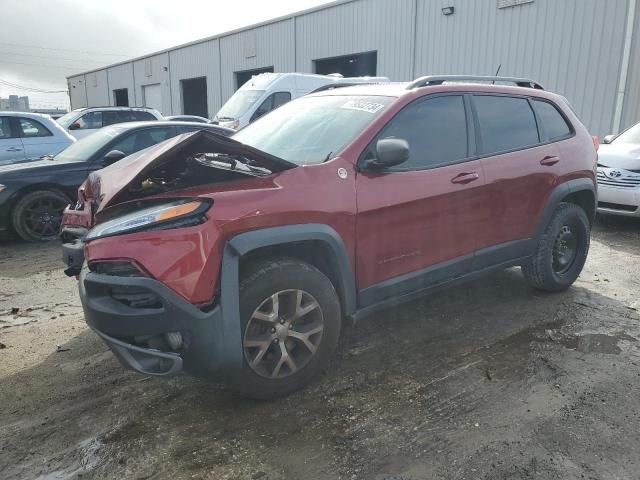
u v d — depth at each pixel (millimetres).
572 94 13070
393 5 17562
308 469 2525
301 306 3057
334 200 3096
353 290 3295
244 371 2900
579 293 4918
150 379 3381
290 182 2996
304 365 3125
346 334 4031
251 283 2867
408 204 3432
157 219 2631
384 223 3340
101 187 3332
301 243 3088
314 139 3574
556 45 13258
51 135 9680
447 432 2795
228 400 3129
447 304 4625
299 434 2795
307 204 2986
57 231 7148
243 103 12828
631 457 2590
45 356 3711
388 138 3387
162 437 2779
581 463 2545
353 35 19297
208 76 28234
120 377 3410
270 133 3953
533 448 2658
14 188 6754
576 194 4926
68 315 4484
